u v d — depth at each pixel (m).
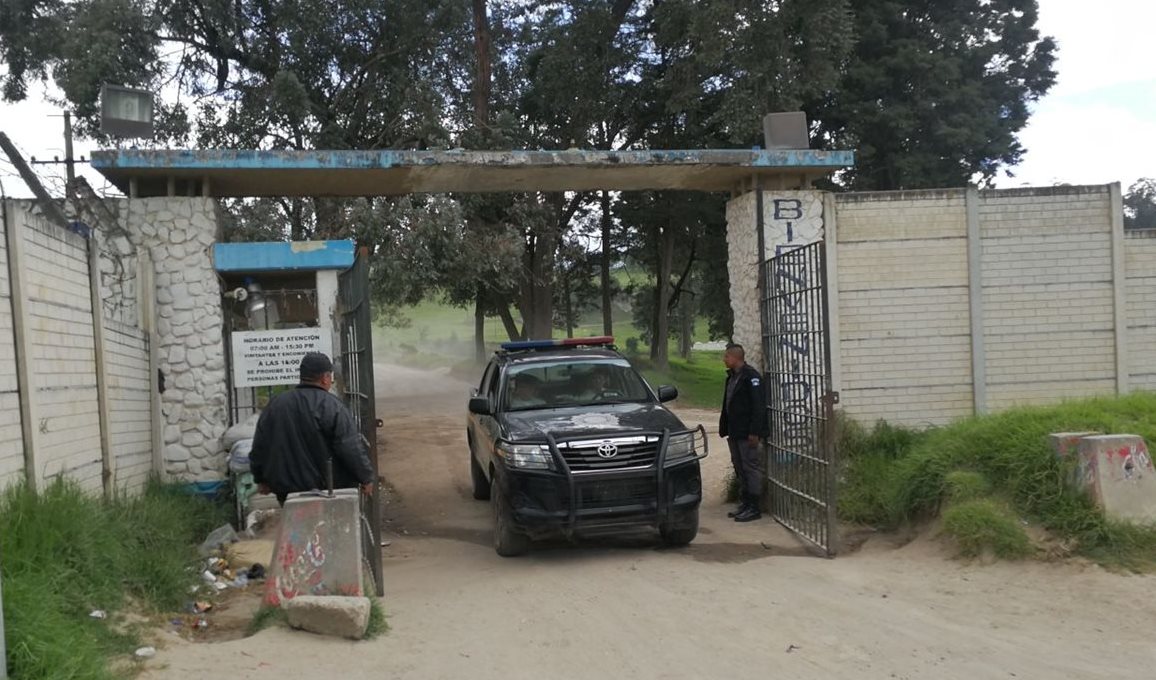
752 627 6.03
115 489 7.82
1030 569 7.04
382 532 9.98
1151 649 5.54
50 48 24.05
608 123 31.92
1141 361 10.20
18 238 6.04
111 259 9.03
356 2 24.16
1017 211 10.19
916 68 27.17
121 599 5.66
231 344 10.44
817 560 7.89
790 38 24.52
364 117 25.95
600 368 9.84
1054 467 7.58
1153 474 7.34
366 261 7.07
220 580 7.11
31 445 6.09
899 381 10.14
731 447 10.02
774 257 9.61
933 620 6.16
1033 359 10.18
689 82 27.05
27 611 4.46
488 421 9.41
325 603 5.51
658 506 8.02
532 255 30.97
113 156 8.94
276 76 22.53
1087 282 10.17
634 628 6.02
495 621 6.16
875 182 28.78
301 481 6.21
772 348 9.69
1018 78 30.08
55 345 6.71
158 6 22.88
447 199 21.42
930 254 10.17
